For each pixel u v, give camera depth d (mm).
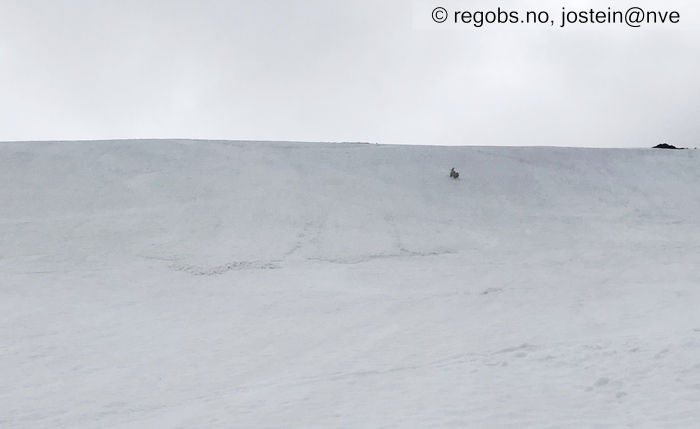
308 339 14375
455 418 7820
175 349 14141
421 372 10406
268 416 8539
